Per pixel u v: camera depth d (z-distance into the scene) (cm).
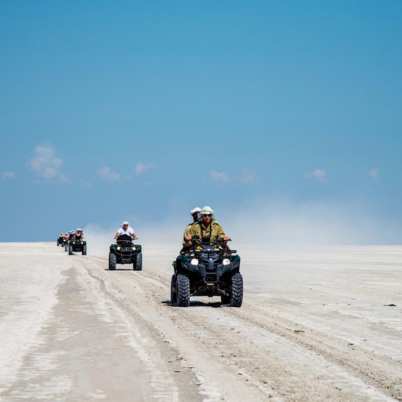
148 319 1964
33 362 1295
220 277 2367
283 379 1148
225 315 2081
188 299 2331
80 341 1547
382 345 1520
